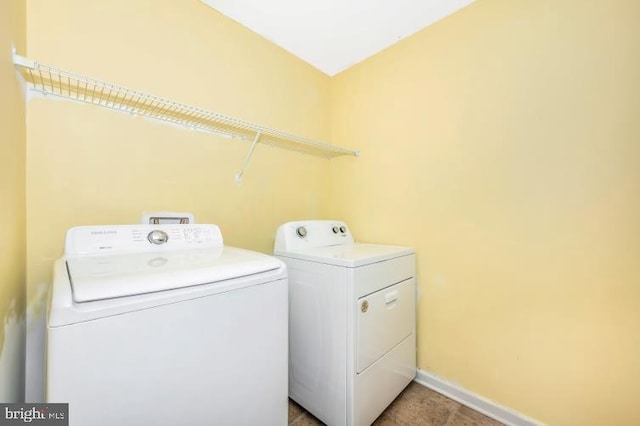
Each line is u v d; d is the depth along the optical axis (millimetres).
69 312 608
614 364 1144
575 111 1225
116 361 664
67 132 1127
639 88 1086
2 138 749
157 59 1366
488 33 1479
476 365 1532
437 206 1689
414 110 1803
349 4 1557
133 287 705
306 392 1474
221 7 1578
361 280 1307
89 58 1170
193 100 1493
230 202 1666
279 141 1940
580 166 1216
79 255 979
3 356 765
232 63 1672
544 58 1302
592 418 1194
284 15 1645
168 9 1409
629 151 1106
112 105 1242
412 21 1695
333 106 2352
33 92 1050
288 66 2006
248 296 927
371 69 2062
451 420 1438
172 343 753
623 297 1123
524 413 1370
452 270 1627
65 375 603
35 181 1054
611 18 1139
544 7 1301
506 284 1429
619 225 1130
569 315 1251
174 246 1191
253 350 938
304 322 1481
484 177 1499
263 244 1841
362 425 1310
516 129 1388
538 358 1335
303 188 2117
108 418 650
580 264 1222
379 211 2002
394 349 1545
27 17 1033
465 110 1567
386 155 1959
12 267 844
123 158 1271
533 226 1344
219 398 847
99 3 1199
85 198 1169
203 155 1545
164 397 736
